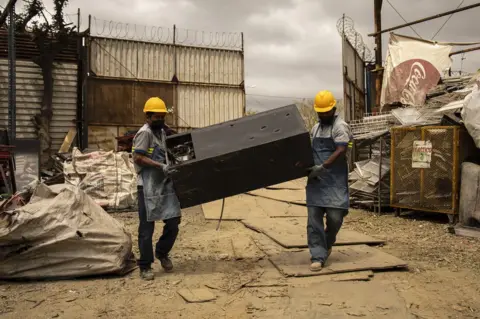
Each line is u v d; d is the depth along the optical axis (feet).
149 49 59.82
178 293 13.64
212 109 63.10
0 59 53.98
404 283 14.65
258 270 16.12
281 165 14.53
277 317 11.93
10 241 14.44
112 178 31.07
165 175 14.70
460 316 11.98
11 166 33.81
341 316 11.95
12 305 12.69
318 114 15.65
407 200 26.84
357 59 50.31
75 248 14.94
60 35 52.11
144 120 59.16
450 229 22.95
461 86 35.88
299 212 29.12
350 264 16.15
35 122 54.49
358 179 30.94
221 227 24.73
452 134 24.57
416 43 42.63
